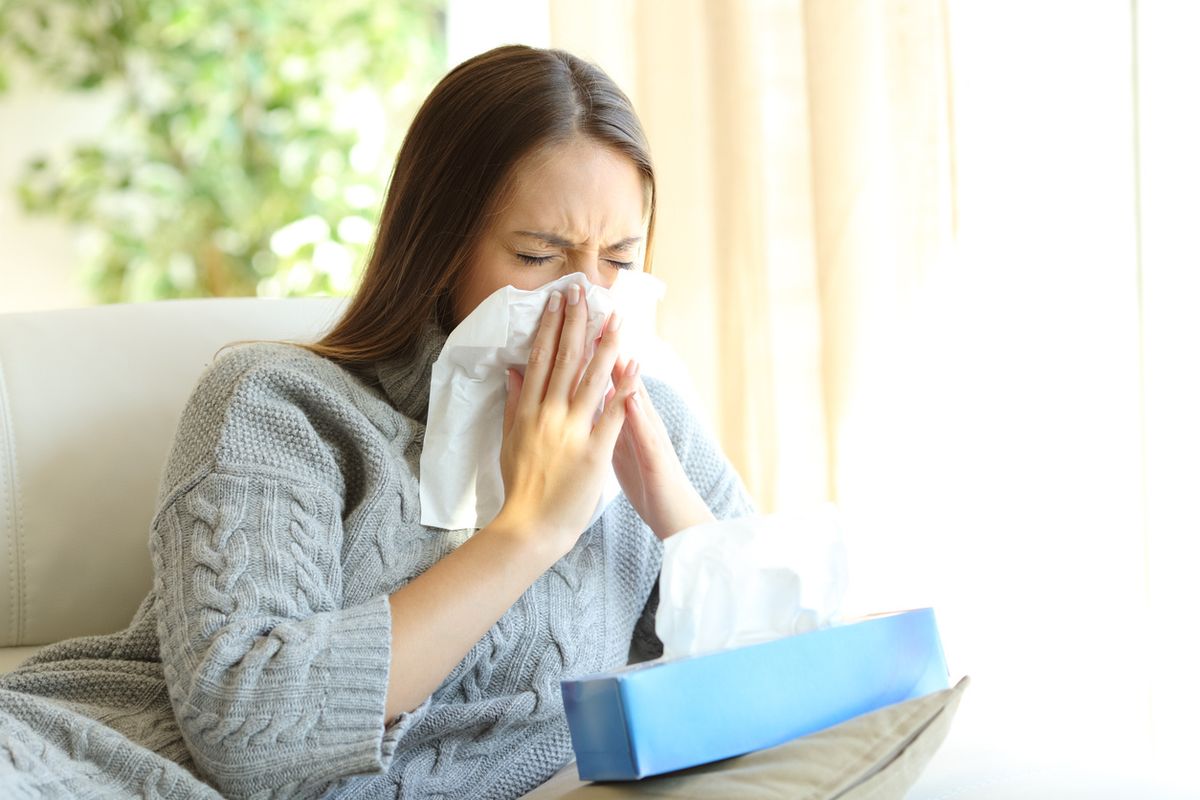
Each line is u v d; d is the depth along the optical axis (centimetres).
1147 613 202
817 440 221
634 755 91
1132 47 202
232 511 117
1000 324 207
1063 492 205
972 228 207
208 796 104
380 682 108
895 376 211
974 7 205
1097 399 204
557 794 113
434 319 140
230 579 113
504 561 118
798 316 222
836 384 213
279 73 389
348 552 126
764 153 221
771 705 100
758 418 223
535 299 129
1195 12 197
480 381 132
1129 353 204
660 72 225
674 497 141
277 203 390
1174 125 199
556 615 134
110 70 387
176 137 392
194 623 111
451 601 115
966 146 206
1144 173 202
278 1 387
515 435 126
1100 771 114
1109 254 204
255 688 105
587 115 133
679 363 181
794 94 221
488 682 129
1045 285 205
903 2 208
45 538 151
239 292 397
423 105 140
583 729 95
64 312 162
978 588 209
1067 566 205
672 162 225
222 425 123
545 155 131
